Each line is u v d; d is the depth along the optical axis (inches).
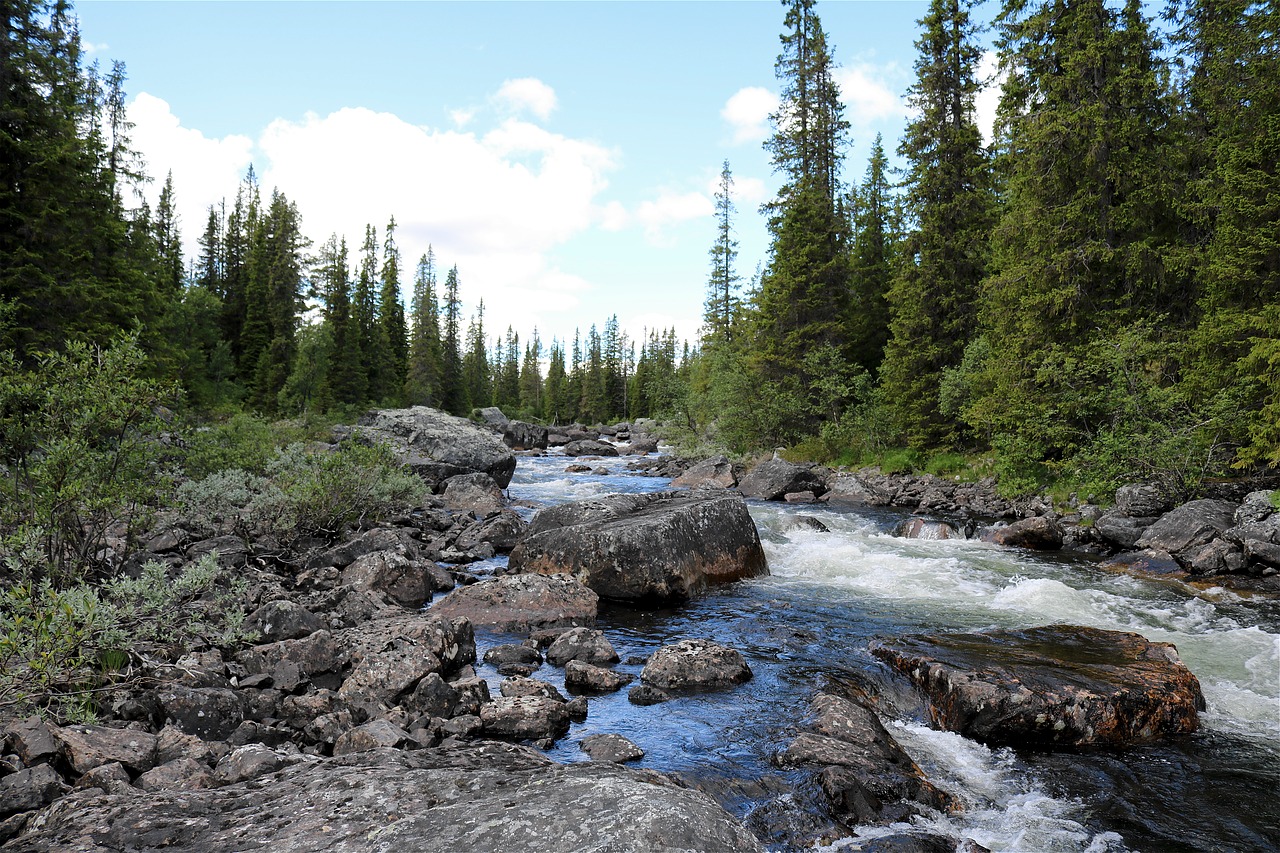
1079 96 882.8
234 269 2466.8
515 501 976.9
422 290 3437.5
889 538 696.4
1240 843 199.2
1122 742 262.5
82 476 309.1
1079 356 840.9
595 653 340.8
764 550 624.4
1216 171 769.6
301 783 158.7
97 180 946.7
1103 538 630.5
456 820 127.7
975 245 1175.0
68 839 132.1
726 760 238.1
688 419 1617.9
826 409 1409.9
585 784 142.0
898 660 318.7
